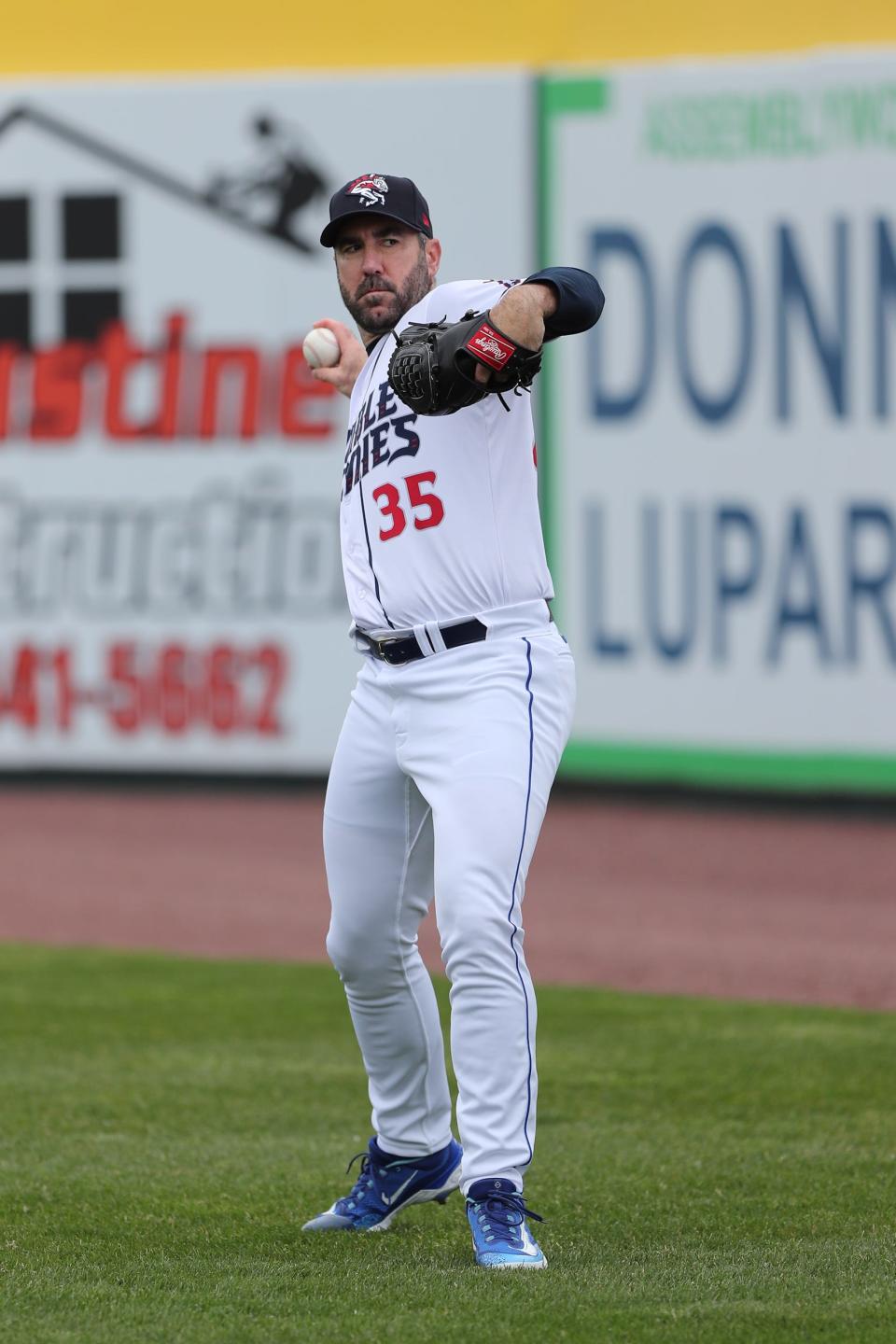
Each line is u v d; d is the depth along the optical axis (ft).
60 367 156.04
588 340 146.30
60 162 155.43
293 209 151.53
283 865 126.11
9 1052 72.84
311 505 152.05
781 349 142.51
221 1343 36.24
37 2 159.33
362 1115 62.18
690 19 146.92
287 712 153.58
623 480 146.30
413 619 42.93
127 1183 52.24
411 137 149.28
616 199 145.38
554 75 146.20
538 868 124.67
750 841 134.10
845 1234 45.98
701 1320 37.24
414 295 45.01
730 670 145.18
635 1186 51.72
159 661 155.63
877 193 140.05
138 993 86.38
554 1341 35.88
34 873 123.95
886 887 117.70
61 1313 38.70
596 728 148.66
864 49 140.05
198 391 153.79
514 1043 41.70
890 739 142.10
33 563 157.28
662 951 98.73
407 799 44.57
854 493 141.69
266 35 154.30
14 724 158.71
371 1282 40.88
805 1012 82.79
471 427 42.80
